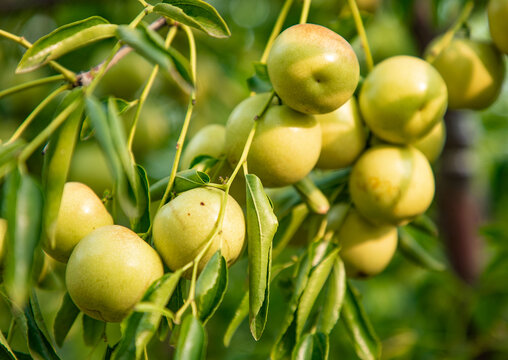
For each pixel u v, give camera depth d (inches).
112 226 14.6
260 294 14.0
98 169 21.7
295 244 18.7
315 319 17.0
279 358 15.9
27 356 15.3
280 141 15.6
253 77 17.1
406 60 16.6
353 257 17.2
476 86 17.9
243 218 14.9
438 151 17.8
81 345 23.5
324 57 15.2
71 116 14.0
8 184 13.2
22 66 14.1
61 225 15.0
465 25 18.5
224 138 16.8
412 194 16.5
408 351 23.0
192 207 14.5
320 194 16.7
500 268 22.3
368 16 19.5
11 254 12.7
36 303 15.3
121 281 14.1
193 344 13.1
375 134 16.9
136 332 13.5
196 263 14.1
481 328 22.7
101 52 23.5
